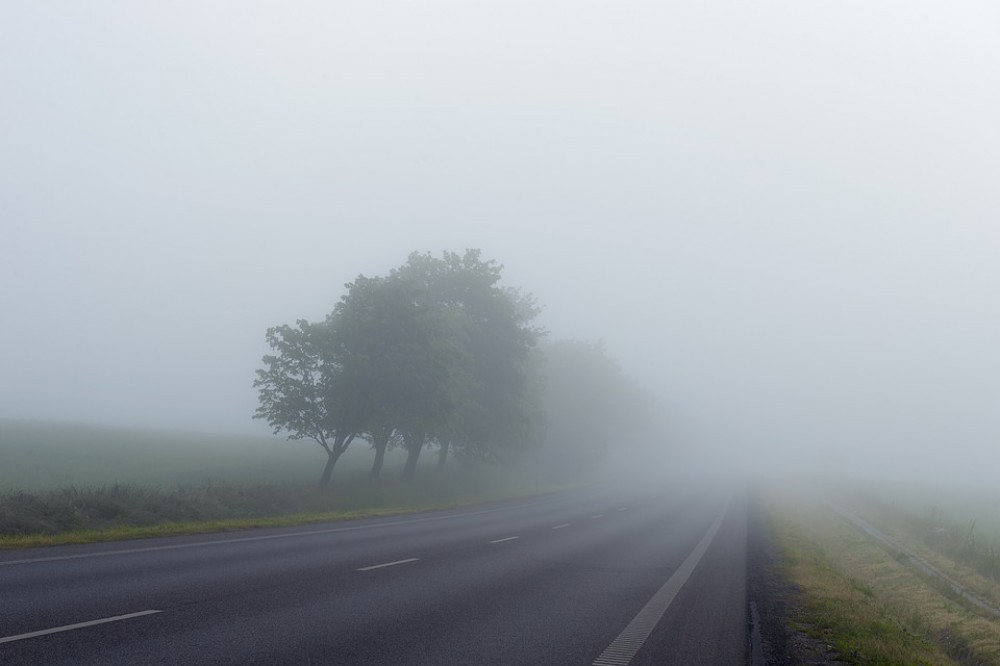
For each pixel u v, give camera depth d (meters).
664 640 10.51
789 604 14.29
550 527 29.41
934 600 18.14
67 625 8.97
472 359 44.22
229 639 8.85
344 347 36.81
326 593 12.29
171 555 15.54
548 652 9.32
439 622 10.63
